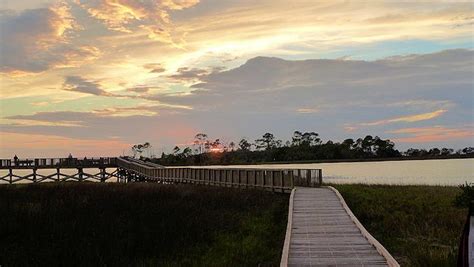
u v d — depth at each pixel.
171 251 12.87
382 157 147.50
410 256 11.84
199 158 131.38
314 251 11.41
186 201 22.77
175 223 16.23
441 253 11.41
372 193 23.69
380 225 16.36
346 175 59.03
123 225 15.38
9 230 14.01
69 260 11.08
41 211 17.36
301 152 135.25
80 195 24.48
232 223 17.44
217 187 31.86
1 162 51.88
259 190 28.16
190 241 14.08
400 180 45.44
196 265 11.67
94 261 11.09
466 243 4.67
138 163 55.03
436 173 62.75
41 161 53.75
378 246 11.17
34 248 12.07
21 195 24.17
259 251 13.18
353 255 10.91
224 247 13.83
